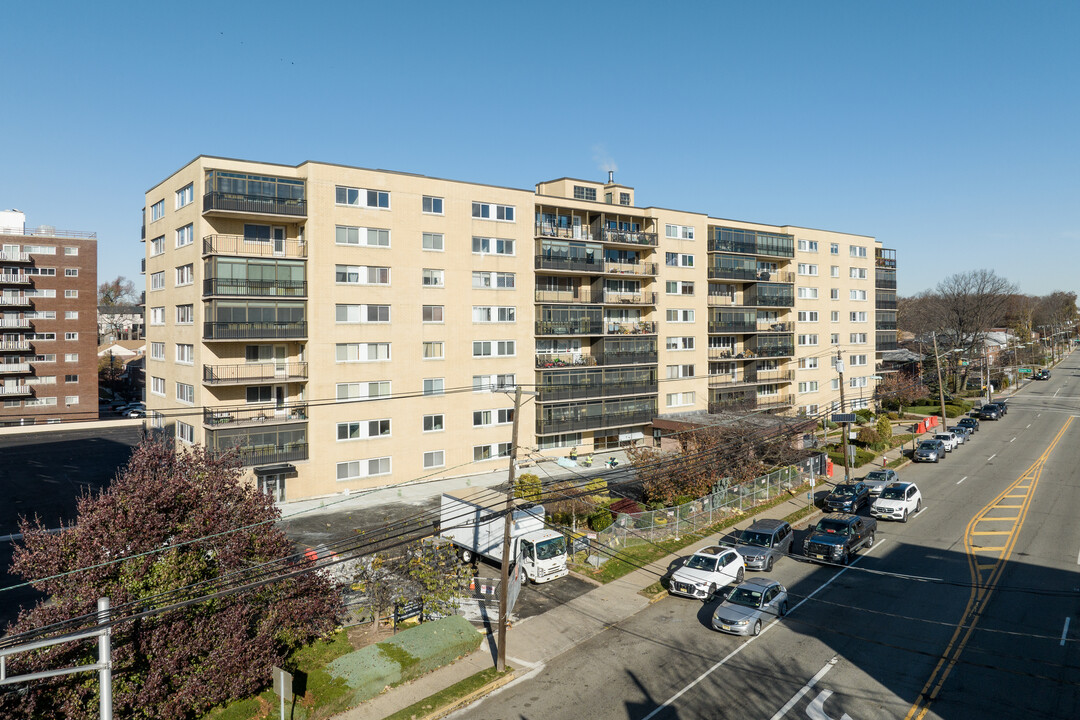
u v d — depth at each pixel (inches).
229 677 735.7
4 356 3090.6
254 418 1658.5
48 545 679.7
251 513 819.4
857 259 3193.9
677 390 2486.5
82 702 636.1
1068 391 3887.8
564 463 2053.4
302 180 1692.9
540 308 2118.6
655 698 815.1
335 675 815.7
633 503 1540.4
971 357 4084.6
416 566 1018.7
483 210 1993.1
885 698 797.9
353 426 1758.1
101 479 1850.4
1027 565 1229.7
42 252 3166.8
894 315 3462.1
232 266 1588.3
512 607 1072.8
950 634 964.0
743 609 1008.9
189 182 1685.5
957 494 1769.2
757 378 2775.6
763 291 2733.8
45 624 629.9
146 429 2076.8
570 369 2180.1
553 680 867.4
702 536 1462.8
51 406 3166.8
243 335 1598.2
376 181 1784.0
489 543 1248.2
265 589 808.9
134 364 4357.8
